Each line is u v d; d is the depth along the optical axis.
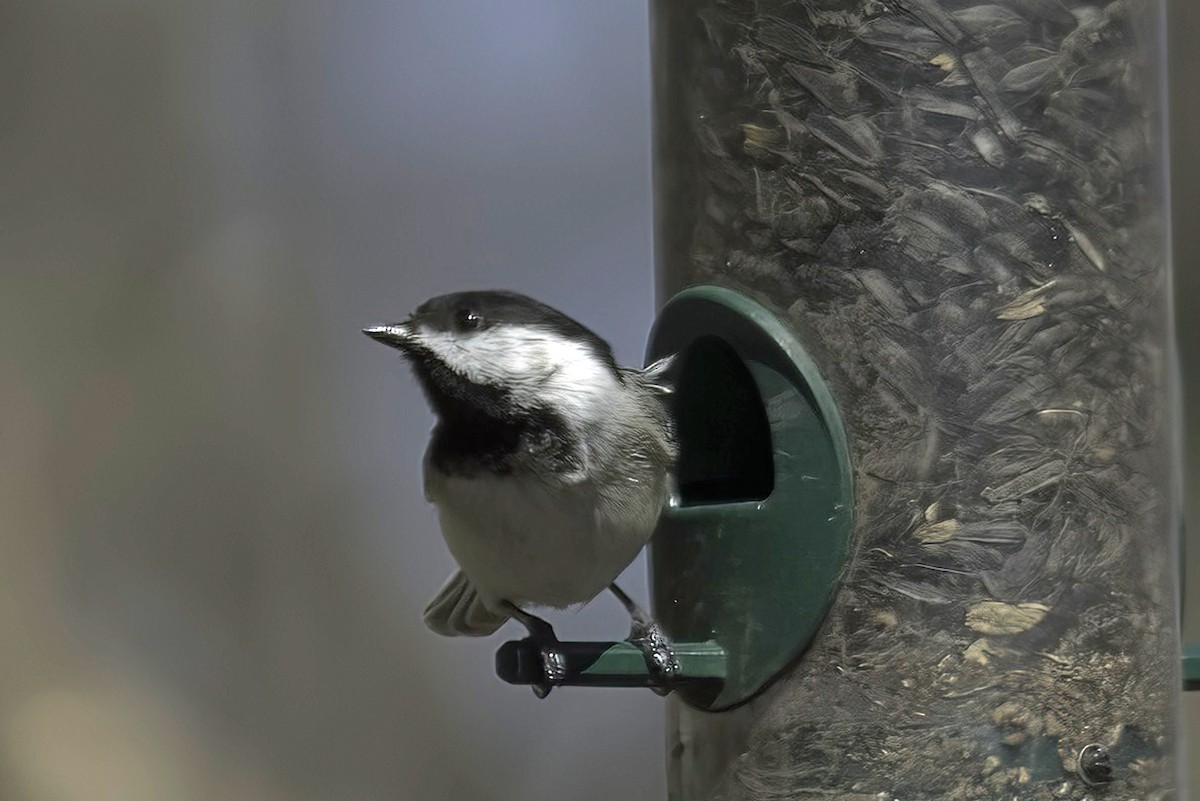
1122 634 7.91
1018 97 8.13
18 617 18.08
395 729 17.86
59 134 20.53
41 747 17.36
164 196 20.22
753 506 8.16
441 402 8.10
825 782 7.92
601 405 8.03
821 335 8.15
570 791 17.14
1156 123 8.47
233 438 19.22
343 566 18.83
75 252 20.09
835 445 8.00
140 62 20.73
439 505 8.20
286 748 17.64
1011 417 7.97
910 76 8.16
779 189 8.36
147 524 18.77
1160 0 8.60
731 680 8.20
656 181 9.23
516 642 8.15
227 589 18.52
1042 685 7.80
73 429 19.25
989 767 7.76
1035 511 7.91
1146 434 8.14
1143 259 8.27
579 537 8.02
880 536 7.93
